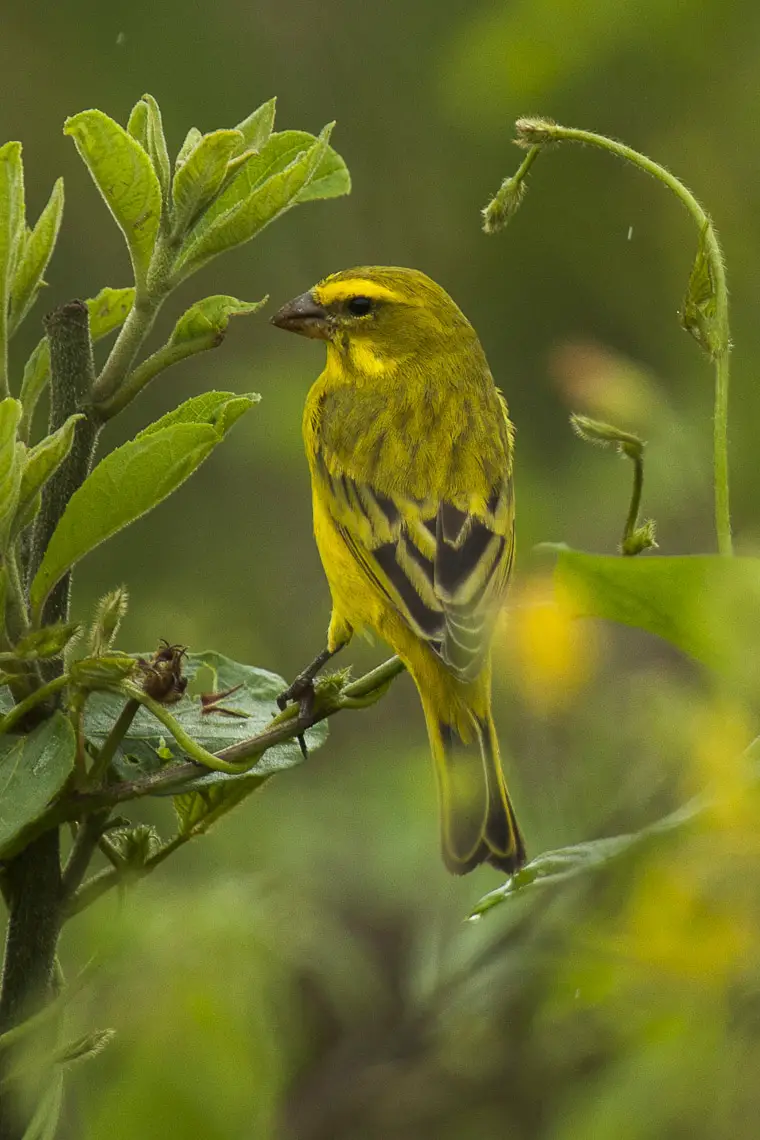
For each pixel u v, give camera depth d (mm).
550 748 9031
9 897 4910
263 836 12391
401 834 12922
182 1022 5684
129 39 19391
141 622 16266
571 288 17984
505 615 5141
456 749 7867
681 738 4426
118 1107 5488
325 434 9578
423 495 9086
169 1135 5484
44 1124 4629
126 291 5812
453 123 18625
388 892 12531
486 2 19406
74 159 19156
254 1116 5625
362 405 9719
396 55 19531
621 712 7164
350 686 5637
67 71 19328
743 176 16875
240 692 5805
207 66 19422
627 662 8391
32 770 4547
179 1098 5531
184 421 5164
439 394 9781
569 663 4613
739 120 16906
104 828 4934
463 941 10156
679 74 16891
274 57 19609
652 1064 5918
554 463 16922
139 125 5762
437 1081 10242
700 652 4367
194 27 19453
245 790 5188
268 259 19188
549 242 18016
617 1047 6250
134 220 5148
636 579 4301
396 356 9992
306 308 10242
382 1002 11523
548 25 16359
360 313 10102
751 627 4285
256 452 17500
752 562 4273
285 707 5719
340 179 6238
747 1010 5492
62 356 5219
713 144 16906
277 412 17594
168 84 19344
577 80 16672
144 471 4691
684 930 4793
